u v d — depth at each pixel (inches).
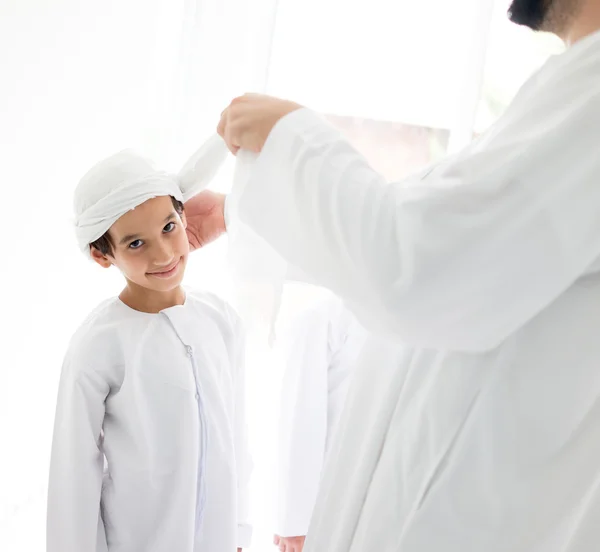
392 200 18.5
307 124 20.5
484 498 20.2
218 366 39.6
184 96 48.4
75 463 35.0
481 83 48.5
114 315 36.9
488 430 20.1
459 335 18.9
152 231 33.0
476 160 18.1
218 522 39.3
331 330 44.6
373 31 49.8
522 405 19.8
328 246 19.5
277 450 45.7
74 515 35.3
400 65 50.5
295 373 44.5
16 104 42.3
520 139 17.7
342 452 26.3
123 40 49.3
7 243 44.4
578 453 19.3
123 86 50.4
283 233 21.0
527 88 20.5
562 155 16.6
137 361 36.1
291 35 49.5
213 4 46.8
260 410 49.4
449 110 51.2
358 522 24.0
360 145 52.0
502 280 17.6
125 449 36.3
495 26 50.3
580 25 19.5
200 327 39.1
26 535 50.5
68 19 44.6
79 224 33.6
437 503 20.7
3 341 45.8
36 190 45.8
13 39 40.9
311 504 44.4
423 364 22.5
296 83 50.4
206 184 33.7
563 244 17.1
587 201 16.7
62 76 45.4
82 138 48.6
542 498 19.7
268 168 20.7
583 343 19.2
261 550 53.1
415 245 17.5
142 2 49.9
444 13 49.4
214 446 38.6
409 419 22.2
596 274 19.0
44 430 51.8
